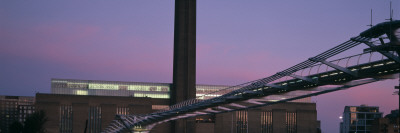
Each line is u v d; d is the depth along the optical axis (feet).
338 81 348.18
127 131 557.33
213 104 502.79
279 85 421.18
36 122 529.45
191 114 535.19
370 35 256.52
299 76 367.25
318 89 384.68
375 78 326.24
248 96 469.16
